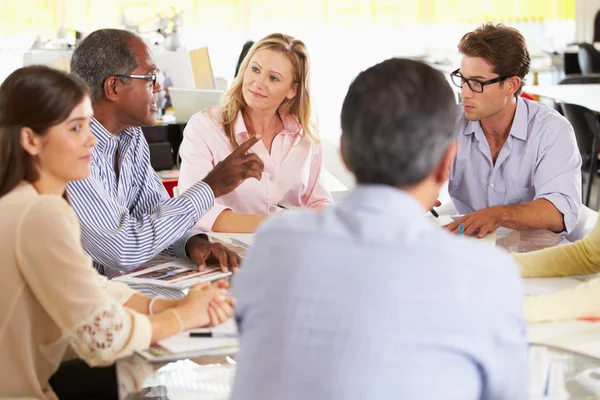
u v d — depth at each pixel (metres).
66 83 1.63
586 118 4.55
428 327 1.03
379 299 1.04
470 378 1.05
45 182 1.65
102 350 1.55
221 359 1.60
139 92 2.21
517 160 2.72
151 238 2.15
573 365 1.55
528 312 1.70
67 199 1.75
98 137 2.21
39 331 1.62
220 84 5.23
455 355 1.04
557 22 9.25
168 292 1.96
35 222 1.56
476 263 1.06
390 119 1.14
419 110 1.14
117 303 1.60
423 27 9.20
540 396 1.52
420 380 1.02
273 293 1.09
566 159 2.63
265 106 2.69
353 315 1.04
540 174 2.65
